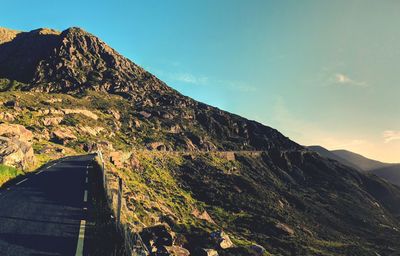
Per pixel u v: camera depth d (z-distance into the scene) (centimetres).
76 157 5062
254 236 7375
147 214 3048
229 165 13975
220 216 8031
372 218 15088
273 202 11369
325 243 9238
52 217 1605
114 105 15338
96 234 1410
